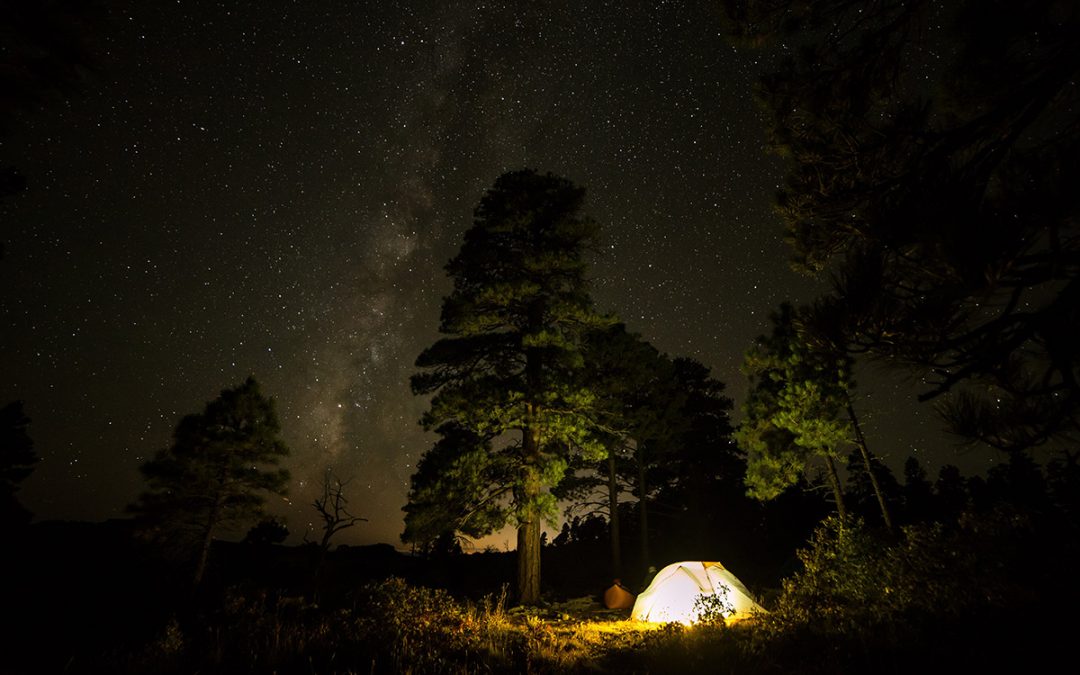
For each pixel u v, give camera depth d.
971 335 3.09
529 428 17.03
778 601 12.94
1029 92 3.77
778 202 5.29
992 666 5.17
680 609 13.36
